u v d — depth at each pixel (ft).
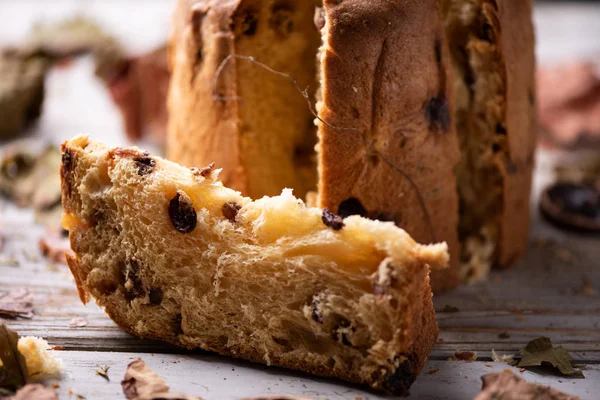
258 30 1.56
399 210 1.54
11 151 1.96
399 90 1.49
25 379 1.37
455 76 1.62
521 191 1.70
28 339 1.38
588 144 2.25
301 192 1.61
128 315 1.48
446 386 1.40
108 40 2.72
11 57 2.32
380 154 1.50
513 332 1.54
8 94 2.17
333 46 1.46
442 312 1.59
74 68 2.74
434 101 1.53
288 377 1.40
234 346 1.44
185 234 1.42
